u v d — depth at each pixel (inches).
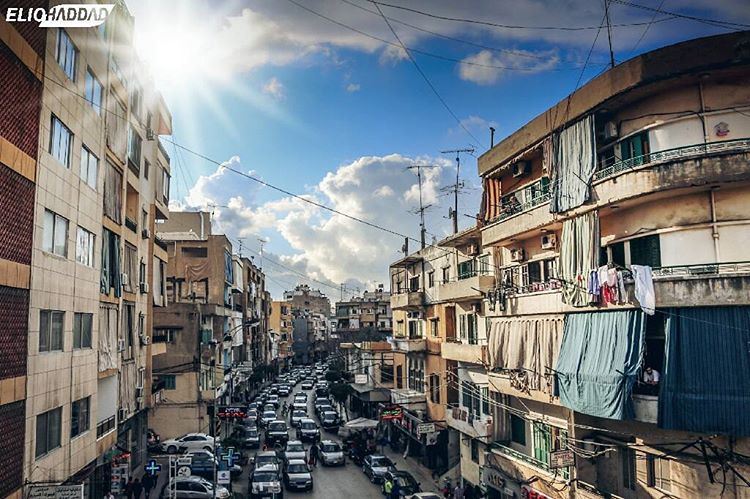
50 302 627.5
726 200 557.6
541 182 791.1
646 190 570.6
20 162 561.3
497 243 875.4
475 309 1053.8
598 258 626.2
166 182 1411.2
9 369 536.7
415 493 997.8
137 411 1085.8
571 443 666.2
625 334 583.8
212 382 1626.5
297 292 5693.9
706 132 570.6
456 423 1079.0
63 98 665.0
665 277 550.6
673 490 571.8
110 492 853.2
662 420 532.7
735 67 549.0
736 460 514.3
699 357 526.6
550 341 715.4
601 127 651.5
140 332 1128.2
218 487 1053.2
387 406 1393.9
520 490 798.5
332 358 3425.2
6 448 527.8
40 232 605.6
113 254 885.8
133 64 1019.3
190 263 1916.8
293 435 1782.7
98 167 804.0
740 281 516.4
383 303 3678.6
